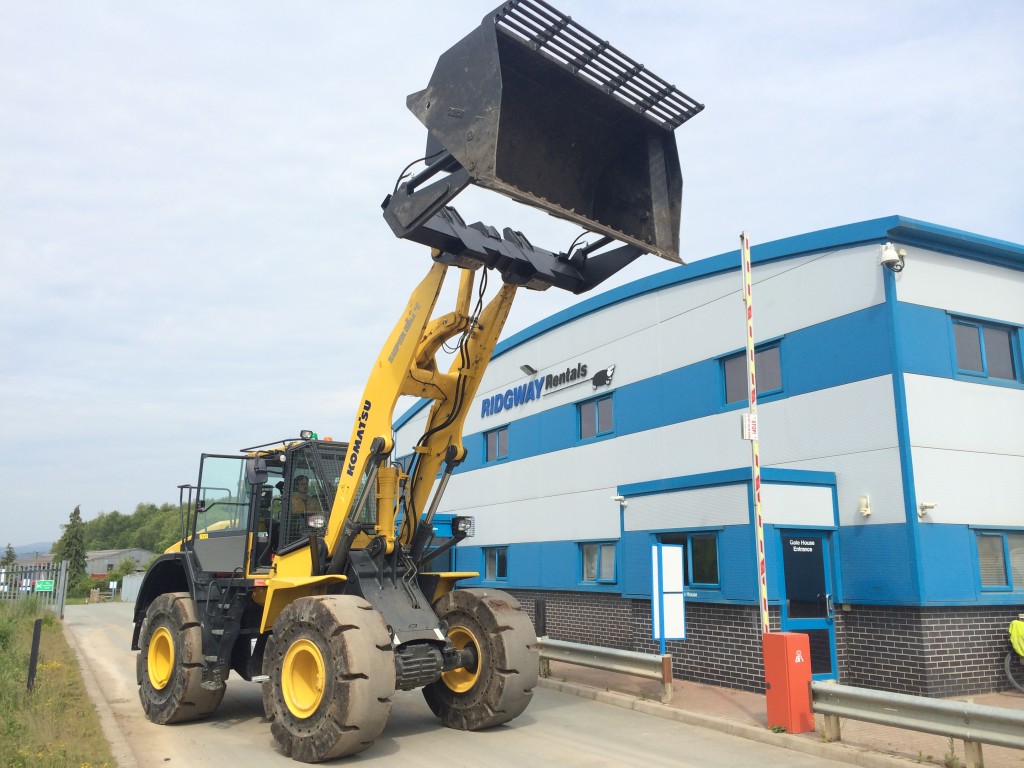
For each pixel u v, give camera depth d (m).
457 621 8.60
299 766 6.92
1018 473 11.07
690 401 13.75
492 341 8.54
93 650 15.27
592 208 7.36
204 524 9.45
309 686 7.35
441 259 7.72
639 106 6.79
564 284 8.39
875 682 10.23
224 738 8.08
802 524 10.60
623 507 13.16
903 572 10.01
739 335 12.92
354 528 7.95
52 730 7.21
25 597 21.86
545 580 17.06
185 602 8.99
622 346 15.52
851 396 10.97
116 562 104.06
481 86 5.73
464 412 8.67
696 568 11.42
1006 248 11.45
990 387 11.13
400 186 7.09
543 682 11.23
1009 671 10.17
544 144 6.97
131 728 8.54
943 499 10.33
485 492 19.84
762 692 10.02
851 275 11.20
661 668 9.47
